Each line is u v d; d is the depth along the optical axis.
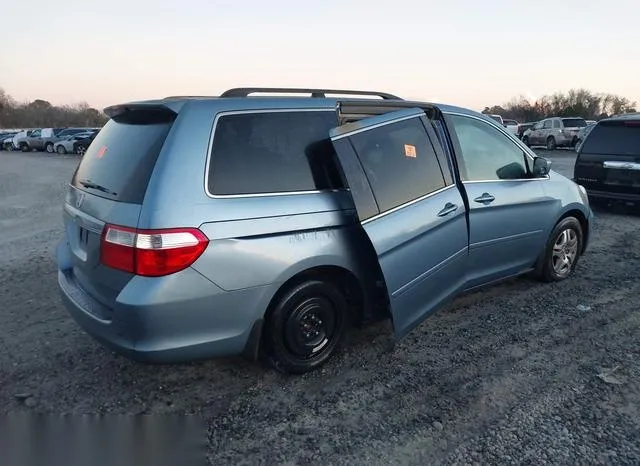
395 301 3.37
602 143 8.58
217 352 2.96
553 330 4.05
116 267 2.80
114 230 2.80
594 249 6.45
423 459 2.60
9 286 5.29
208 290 2.81
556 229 4.98
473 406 3.04
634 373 3.38
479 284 4.32
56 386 3.30
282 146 3.20
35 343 3.91
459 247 3.94
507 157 4.57
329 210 3.24
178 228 2.71
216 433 2.83
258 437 2.79
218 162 2.93
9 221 9.59
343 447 2.70
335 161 3.38
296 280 3.25
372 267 3.52
